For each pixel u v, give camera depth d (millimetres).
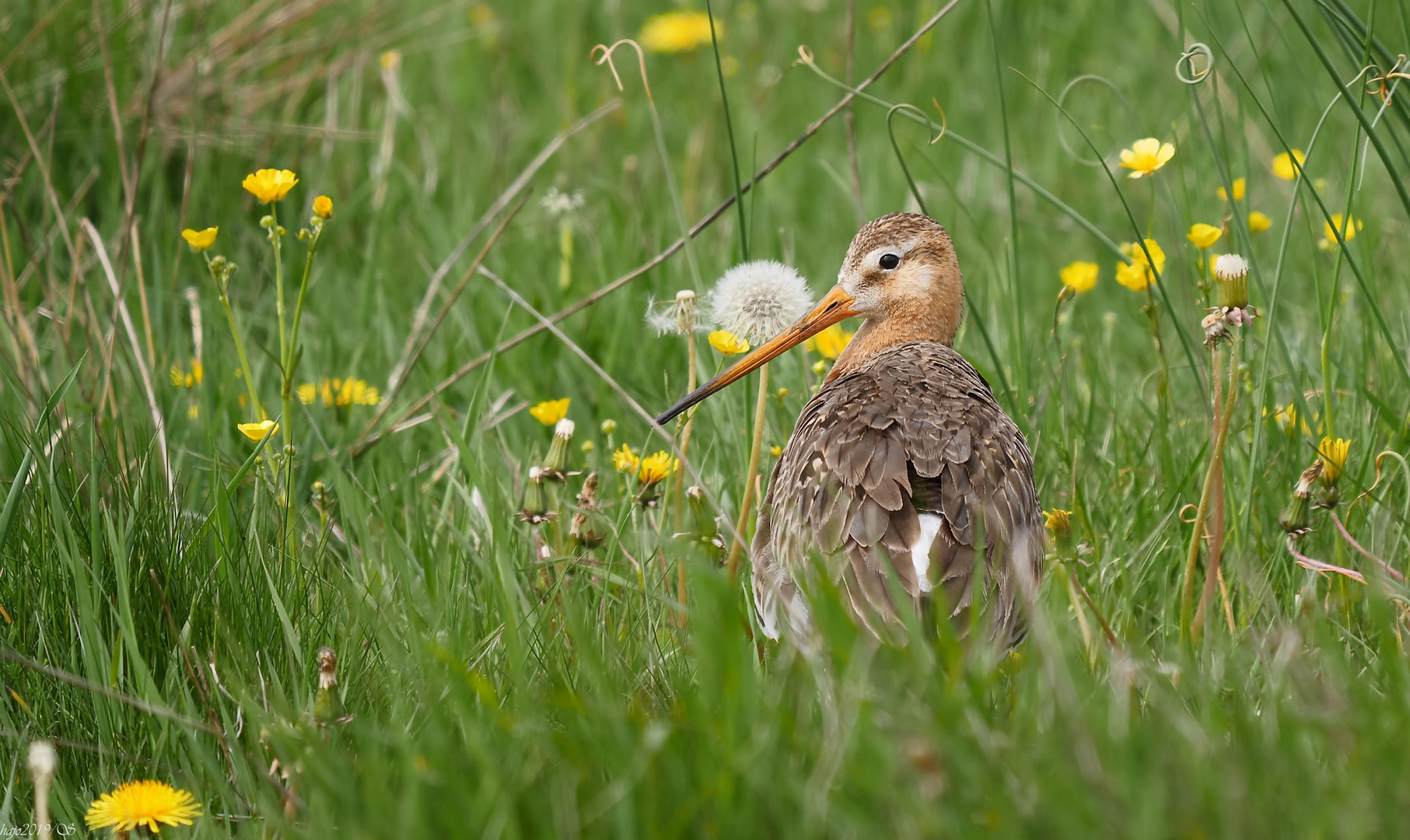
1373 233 16891
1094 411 14141
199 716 9289
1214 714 7859
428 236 18125
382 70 20047
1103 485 12375
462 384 15273
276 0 19219
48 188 14258
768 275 12234
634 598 10867
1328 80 20016
